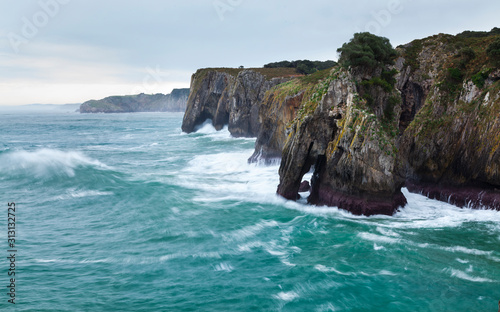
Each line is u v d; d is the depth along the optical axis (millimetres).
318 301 19062
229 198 38156
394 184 31781
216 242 26734
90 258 24156
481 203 33000
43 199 38250
